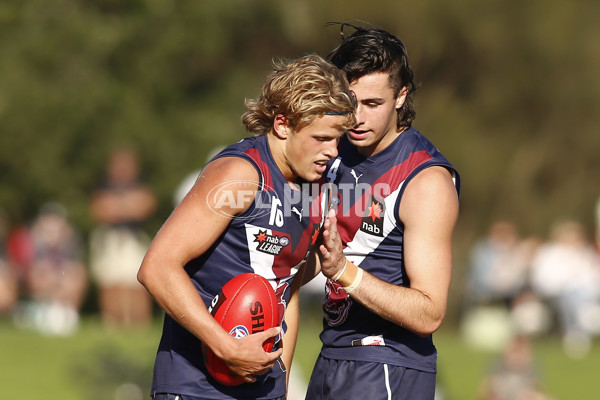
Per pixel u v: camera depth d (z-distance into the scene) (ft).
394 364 48.88
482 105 229.66
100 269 136.36
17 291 155.53
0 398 86.33
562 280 153.89
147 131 207.82
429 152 47.85
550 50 222.89
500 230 161.58
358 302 47.44
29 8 211.00
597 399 104.12
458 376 111.04
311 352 114.11
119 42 209.97
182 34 206.69
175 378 43.45
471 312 161.07
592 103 228.63
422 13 215.72
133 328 134.21
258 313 42.29
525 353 101.76
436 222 45.73
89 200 206.80
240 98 227.40
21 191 208.74
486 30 217.97
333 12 217.97
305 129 41.60
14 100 204.23
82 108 204.64
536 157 234.38
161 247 41.06
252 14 221.25
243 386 43.75
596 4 229.04
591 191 238.27
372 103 45.73
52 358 105.19
